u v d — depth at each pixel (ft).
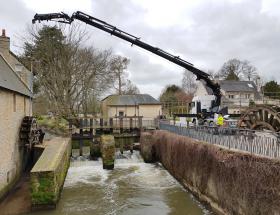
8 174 43.80
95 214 38.45
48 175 37.83
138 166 68.49
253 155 30.30
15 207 38.91
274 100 143.64
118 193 47.80
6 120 43.04
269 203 26.99
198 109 68.03
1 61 53.78
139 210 40.04
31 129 54.70
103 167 65.72
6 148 42.75
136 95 115.65
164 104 146.00
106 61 124.88
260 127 48.11
